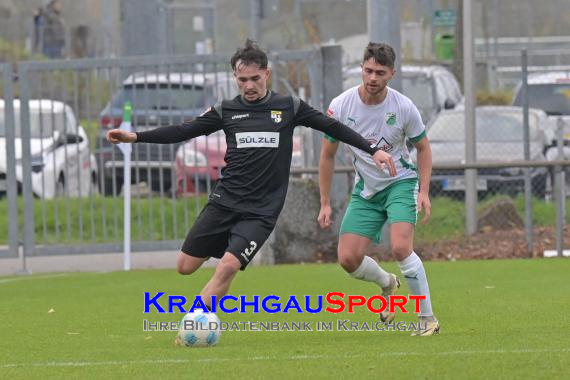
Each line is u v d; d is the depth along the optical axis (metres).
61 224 42.28
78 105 41.25
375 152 21.70
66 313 27.94
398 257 22.67
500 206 43.34
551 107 54.22
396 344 21.55
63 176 41.25
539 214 45.09
